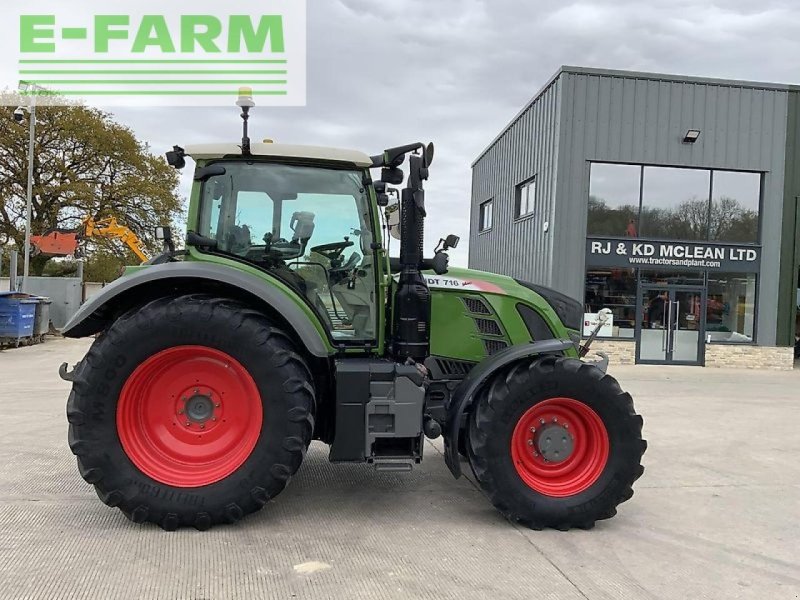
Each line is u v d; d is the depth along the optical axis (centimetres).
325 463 531
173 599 290
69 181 2422
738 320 1439
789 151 1423
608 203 1401
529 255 1554
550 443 406
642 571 338
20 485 449
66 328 369
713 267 1419
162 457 377
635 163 1394
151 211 2520
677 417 785
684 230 1420
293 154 407
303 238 420
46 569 317
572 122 1370
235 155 406
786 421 770
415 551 354
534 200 1541
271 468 370
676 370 1341
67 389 878
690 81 1390
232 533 371
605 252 1395
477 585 314
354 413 386
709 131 1402
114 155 2489
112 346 365
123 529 371
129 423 372
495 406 392
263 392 371
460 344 457
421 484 480
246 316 375
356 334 419
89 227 1455
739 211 1432
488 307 461
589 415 404
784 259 1433
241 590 301
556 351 418
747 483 507
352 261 422
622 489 397
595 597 306
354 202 422
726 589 319
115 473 362
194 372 382
